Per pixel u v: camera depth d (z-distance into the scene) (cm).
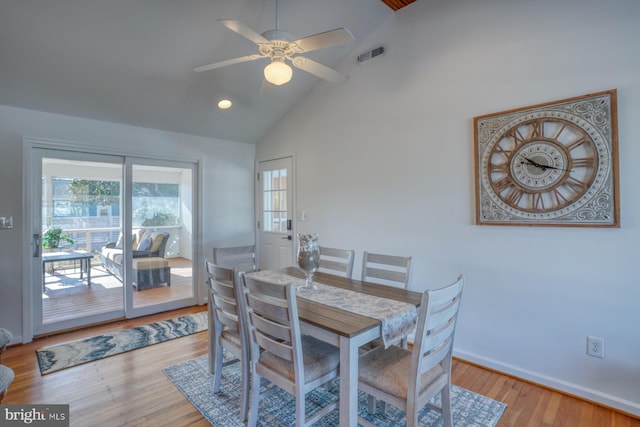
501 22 243
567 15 215
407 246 301
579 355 214
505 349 245
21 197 303
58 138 321
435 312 148
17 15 227
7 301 298
